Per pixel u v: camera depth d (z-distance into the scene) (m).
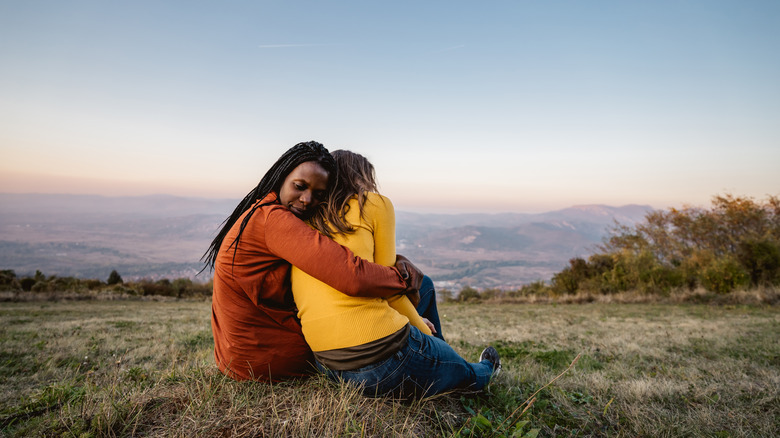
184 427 1.65
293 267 1.84
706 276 16.31
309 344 1.87
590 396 2.60
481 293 27.52
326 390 1.97
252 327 1.90
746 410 2.56
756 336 6.23
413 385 1.86
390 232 1.93
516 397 2.45
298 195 1.77
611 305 16.25
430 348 1.87
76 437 1.61
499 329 8.33
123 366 3.99
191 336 6.34
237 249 1.76
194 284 31.61
